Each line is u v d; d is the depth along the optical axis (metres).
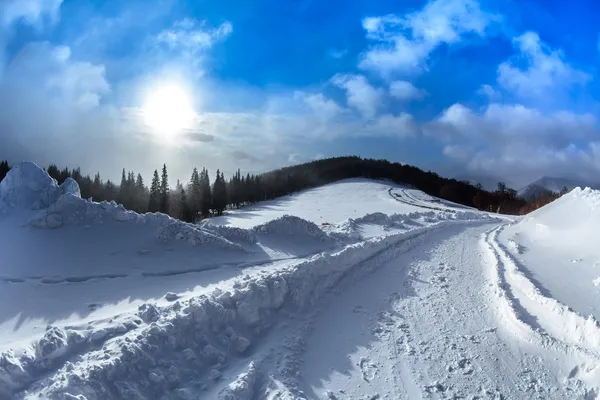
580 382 9.02
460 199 92.06
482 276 16.55
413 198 72.50
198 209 61.50
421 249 21.03
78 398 6.38
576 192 24.25
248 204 76.44
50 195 16.08
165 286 12.02
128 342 7.88
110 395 6.84
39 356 7.46
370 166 109.25
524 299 13.27
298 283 12.42
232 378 8.17
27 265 12.20
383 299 13.51
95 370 6.94
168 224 15.69
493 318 12.33
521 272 15.35
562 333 10.78
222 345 9.22
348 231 22.81
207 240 15.66
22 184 16.28
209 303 9.76
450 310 12.85
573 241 19.61
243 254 15.87
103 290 11.27
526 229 25.58
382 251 19.27
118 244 14.42
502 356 10.14
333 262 15.16
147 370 7.65
